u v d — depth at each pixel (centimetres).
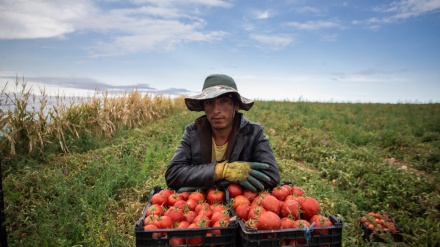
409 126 1337
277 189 263
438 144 938
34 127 764
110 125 1028
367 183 593
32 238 353
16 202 464
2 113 716
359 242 392
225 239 210
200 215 234
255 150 316
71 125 923
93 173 606
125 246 350
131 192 529
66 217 400
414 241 396
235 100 303
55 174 566
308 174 646
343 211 470
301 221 216
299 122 1333
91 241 356
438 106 2547
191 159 327
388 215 457
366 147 958
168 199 270
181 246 207
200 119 322
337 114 1856
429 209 470
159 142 888
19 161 699
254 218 219
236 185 271
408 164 789
